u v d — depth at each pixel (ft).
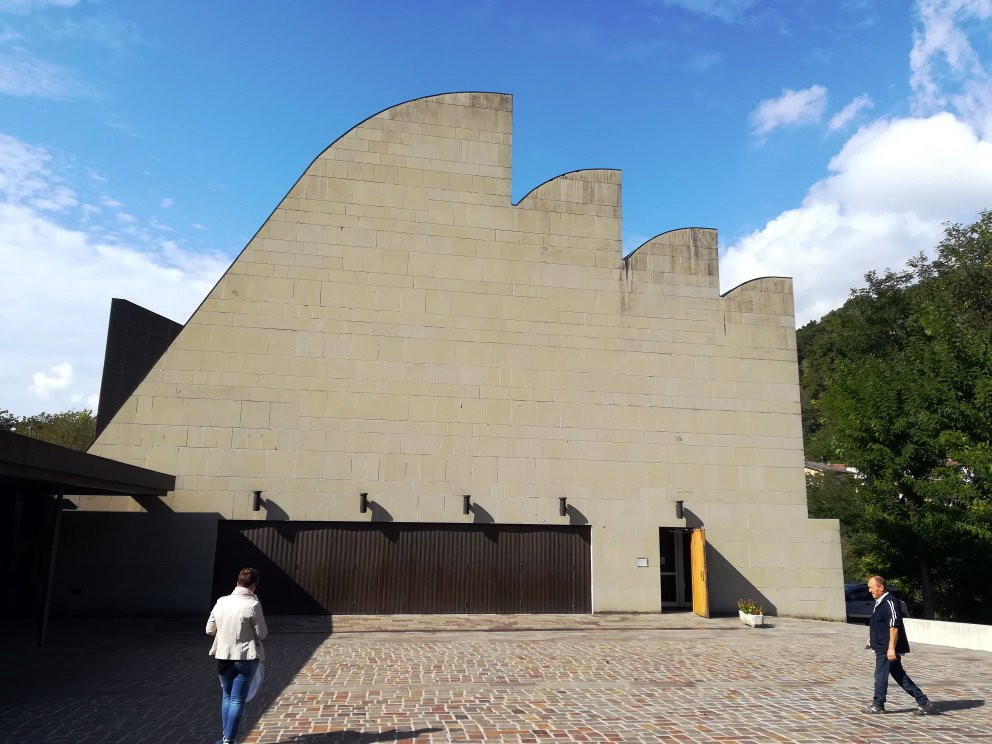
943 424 63.72
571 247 66.33
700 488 64.49
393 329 61.93
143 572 55.42
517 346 63.77
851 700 29.84
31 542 55.31
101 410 64.95
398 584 58.44
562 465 62.59
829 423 91.61
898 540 65.16
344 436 59.62
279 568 57.21
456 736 23.57
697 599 61.26
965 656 43.45
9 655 39.09
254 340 59.72
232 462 57.77
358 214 63.10
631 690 31.37
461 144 65.92
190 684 31.91
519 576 60.29
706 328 67.46
